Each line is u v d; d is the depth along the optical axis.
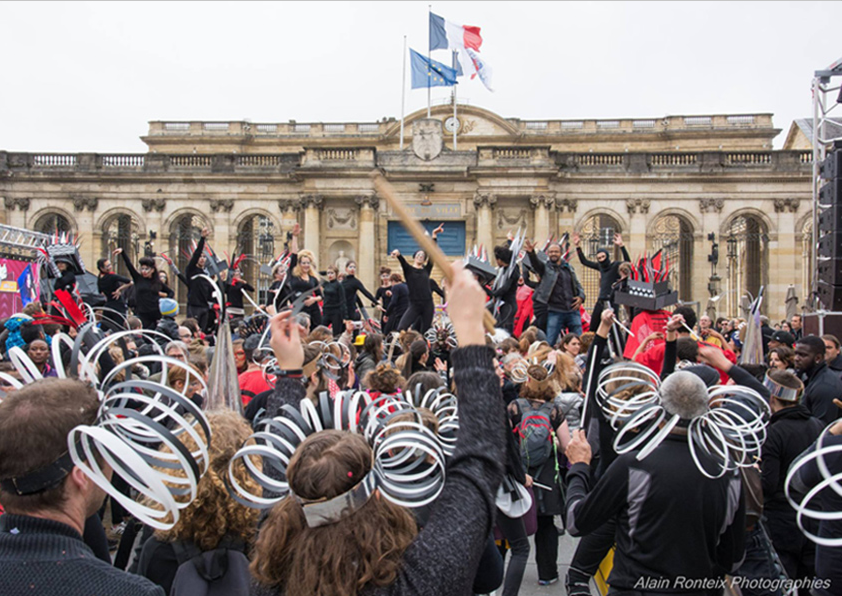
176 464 3.02
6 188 45.75
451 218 43.81
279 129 61.78
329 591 2.41
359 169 43.41
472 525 2.51
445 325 12.74
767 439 6.88
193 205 45.78
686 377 4.54
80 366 3.51
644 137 59.28
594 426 7.31
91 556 2.69
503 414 2.71
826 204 19.22
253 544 3.78
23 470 2.58
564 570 8.43
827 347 11.81
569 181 44.19
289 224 45.34
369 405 3.50
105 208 45.91
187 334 12.53
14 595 2.52
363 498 2.54
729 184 43.56
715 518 4.53
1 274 19.89
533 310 18.36
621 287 12.62
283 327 3.95
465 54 44.94
